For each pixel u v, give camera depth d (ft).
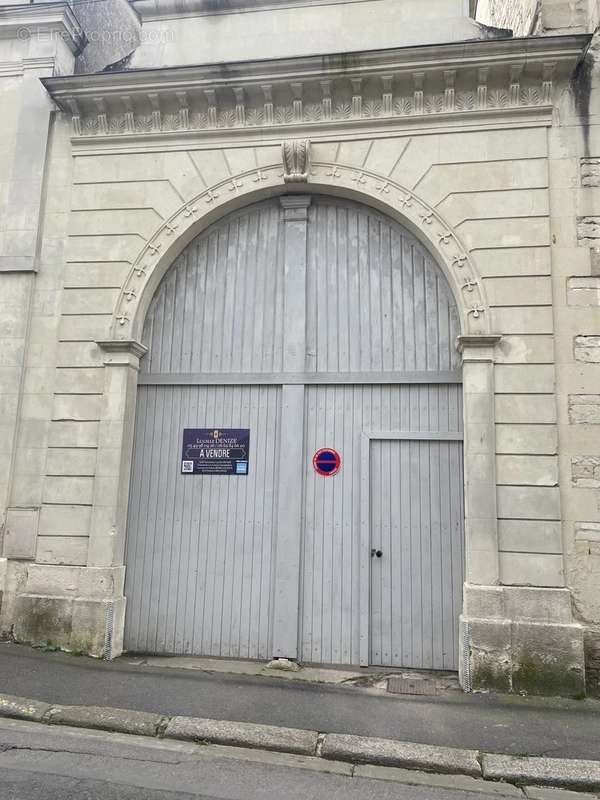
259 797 11.94
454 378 20.83
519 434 19.15
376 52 20.77
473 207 20.68
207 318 22.71
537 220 20.22
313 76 21.45
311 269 22.40
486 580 18.45
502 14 27.89
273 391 21.97
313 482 21.04
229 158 22.47
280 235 22.81
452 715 15.98
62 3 24.20
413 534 20.29
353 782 12.88
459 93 21.26
